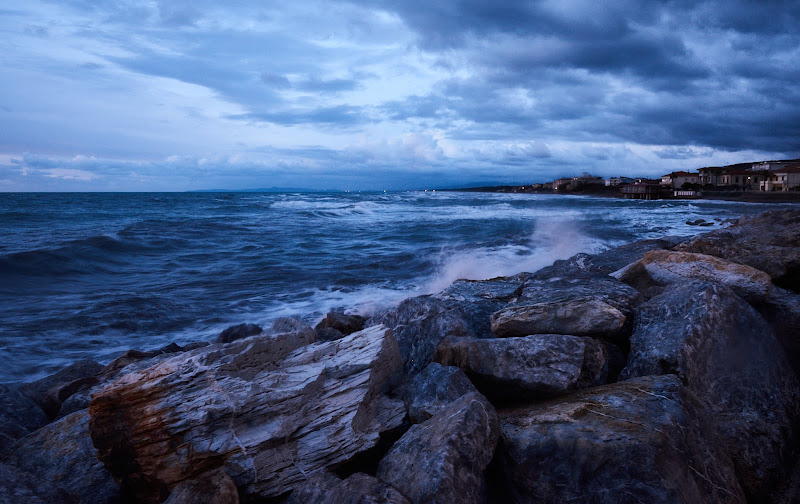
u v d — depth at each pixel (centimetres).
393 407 410
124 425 341
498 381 410
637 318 494
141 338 956
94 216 4194
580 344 423
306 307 1171
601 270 929
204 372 366
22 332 959
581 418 337
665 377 380
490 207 6125
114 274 1622
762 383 407
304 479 345
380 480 298
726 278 566
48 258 1709
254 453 340
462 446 304
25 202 7200
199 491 306
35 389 630
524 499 313
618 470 296
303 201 7431
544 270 898
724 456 336
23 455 422
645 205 6862
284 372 392
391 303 1180
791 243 837
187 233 2645
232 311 1141
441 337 532
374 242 2436
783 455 371
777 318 523
